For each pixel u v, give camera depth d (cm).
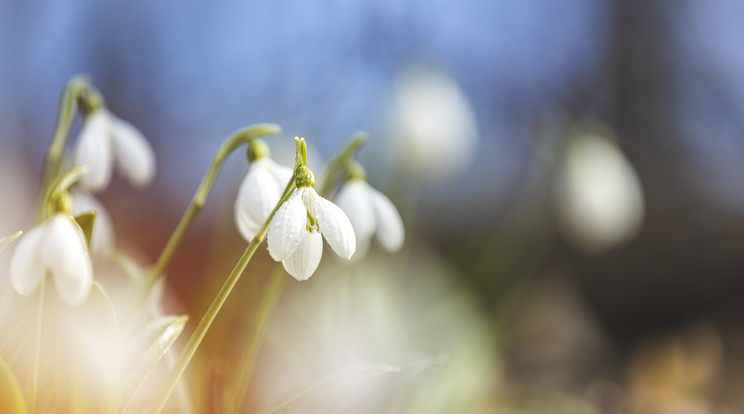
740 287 167
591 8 187
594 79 186
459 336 71
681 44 188
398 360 54
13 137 144
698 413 93
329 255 68
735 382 104
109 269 47
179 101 156
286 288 65
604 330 162
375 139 80
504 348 94
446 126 77
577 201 83
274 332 54
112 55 157
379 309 65
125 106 156
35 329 34
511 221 92
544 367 113
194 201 37
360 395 45
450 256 92
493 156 166
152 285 37
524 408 88
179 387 39
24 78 149
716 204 176
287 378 53
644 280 165
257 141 36
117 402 34
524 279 90
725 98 183
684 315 167
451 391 63
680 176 178
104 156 39
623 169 85
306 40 129
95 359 33
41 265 32
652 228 170
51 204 33
